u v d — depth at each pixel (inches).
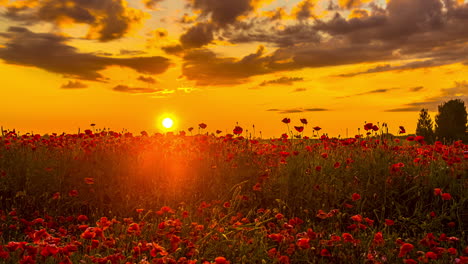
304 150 254.5
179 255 146.2
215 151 261.6
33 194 223.8
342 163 237.8
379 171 224.1
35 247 122.3
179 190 223.3
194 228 165.0
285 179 220.7
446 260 144.9
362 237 164.4
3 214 197.9
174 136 293.1
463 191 205.5
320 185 217.8
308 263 144.1
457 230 182.9
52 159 250.8
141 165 241.3
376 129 252.7
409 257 144.8
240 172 230.8
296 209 209.8
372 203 207.8
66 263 120.5
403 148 260.7
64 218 204.4
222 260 117.2
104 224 148.4
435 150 248.2
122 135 297.1
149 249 142.5
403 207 202.7
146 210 213.3
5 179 232.2
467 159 232.1
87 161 241.3
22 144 271.6
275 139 285.3
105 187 229.5
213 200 214.1
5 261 129.5
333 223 189.9
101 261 125.3
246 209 212.1
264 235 156.6
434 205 203.3
